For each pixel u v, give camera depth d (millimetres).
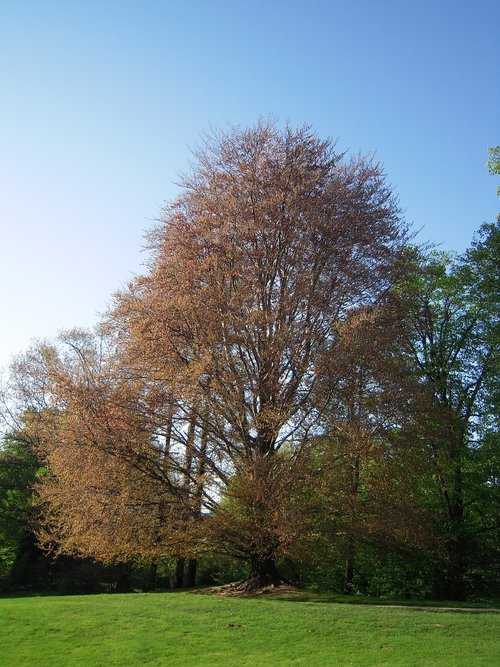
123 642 13266
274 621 15062
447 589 26719
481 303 27344
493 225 28828
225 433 21688
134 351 21531
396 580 28031
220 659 11984
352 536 20875
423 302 28719
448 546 25641
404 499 21031
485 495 26578
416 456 21422
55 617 15578
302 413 21359
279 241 23406
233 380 21438
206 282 22516
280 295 22922
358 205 24422
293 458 20875
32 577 37219
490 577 27375
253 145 25234
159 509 21234
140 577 39281
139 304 22016
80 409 20547
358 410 20656
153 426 21531
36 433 23891
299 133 25859
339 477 20609
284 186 23750
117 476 20359
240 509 20812
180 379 20578
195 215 24047
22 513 36750
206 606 17016
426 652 12305
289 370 22031
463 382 28281
